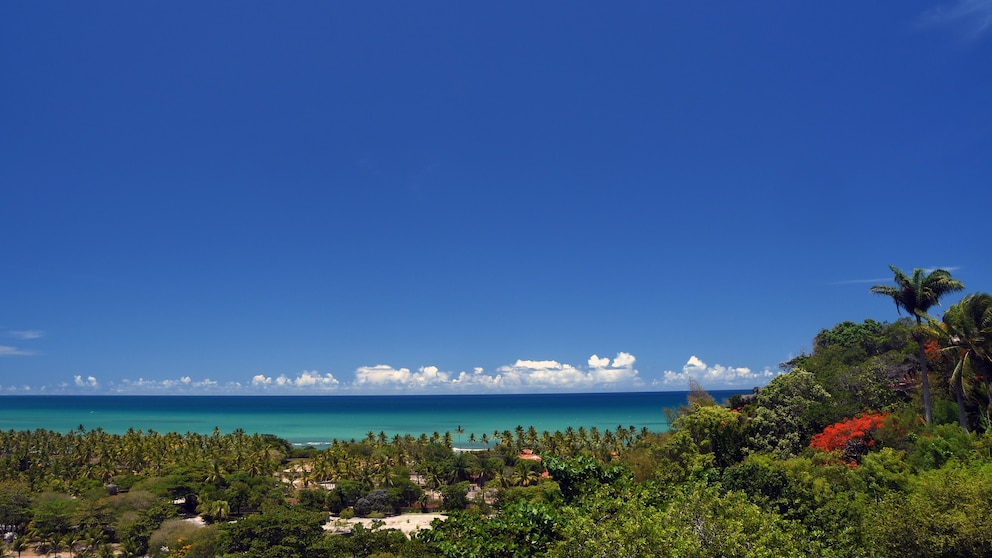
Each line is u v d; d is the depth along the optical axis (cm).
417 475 17900
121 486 15400
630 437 17712
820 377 7275
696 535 1742
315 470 16912
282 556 9731
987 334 4722
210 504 13288
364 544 9488
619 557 1670
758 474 3045
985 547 2386
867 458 4075
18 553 11856
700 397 8888
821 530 2511
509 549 2088
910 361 6406
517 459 16850
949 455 4038
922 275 5038
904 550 2544
